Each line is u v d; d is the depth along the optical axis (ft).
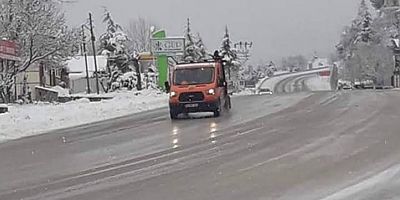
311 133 60.03
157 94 148.36
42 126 81.41
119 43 242.17
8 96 144.56
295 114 81.76
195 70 87.56
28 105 126.21
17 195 36.99
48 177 42.73
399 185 34.99
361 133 58.59
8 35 140.05
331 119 72.84
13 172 45.80
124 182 39.22
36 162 50.26
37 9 144.15
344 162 42.96
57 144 62.08
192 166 44.16
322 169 40.60
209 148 53.11
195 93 84.23
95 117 94.07
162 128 73.26
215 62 89.86
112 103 117.29
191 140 59.52
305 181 36.94
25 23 141.59
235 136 60.85
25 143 64.44
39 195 36.63
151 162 46.93
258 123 72.38
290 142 54.24
